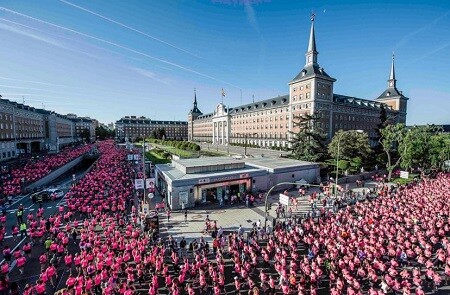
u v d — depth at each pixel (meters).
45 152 91.75
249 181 37.47
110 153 85.94
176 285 14.80
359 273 16.42
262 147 102.44
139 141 164.38
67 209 31.91
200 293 16.03
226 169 38.66
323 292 16.23
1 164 60.09
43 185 45.62
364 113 98.75
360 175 48.31
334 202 31.06
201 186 33.34
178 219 28.41
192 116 195.25
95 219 25.20
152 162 64.06
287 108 92.12
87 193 35.47
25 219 28.80
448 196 32.31
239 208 32.16
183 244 20.38
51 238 22.27
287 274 17.31
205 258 17.80
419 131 51.00
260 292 15.95
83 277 16.09
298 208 32.09
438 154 50.09
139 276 16.70
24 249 20.17
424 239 20.34
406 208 27.50
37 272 18.34
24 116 90.81
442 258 18.12
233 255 19.28
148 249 20.52
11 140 78.50
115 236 20.62
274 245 20.75
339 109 88.50
